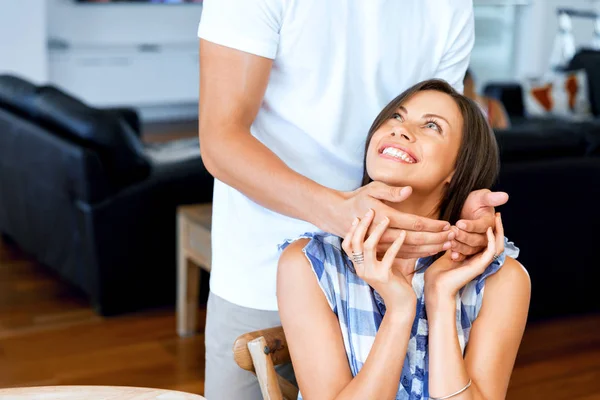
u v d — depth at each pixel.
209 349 1.79
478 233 1.44
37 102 4.04
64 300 4.09
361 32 1.57
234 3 1.45
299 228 1.63
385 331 1.40
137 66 8.61
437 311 1.46
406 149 1.49
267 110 1.61
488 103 5.77
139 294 3.92
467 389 1.44
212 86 1.49
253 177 1.44
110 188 3.71
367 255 1.35
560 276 3.93
